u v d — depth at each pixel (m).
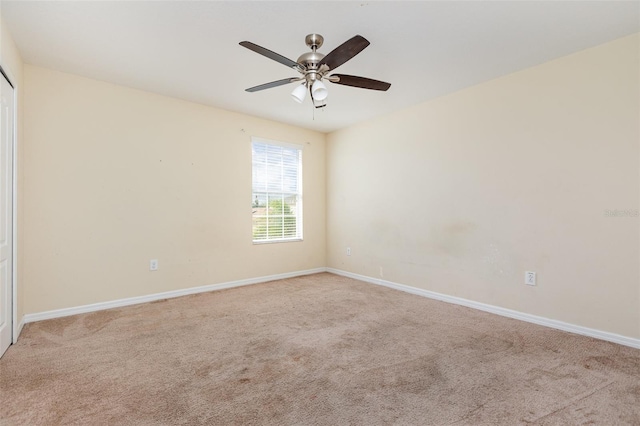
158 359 2.22
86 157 3.21
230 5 2.07
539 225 2.90
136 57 2.77
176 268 3.81
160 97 3.67
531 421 1.57
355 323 2.94
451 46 2.57
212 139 4.08
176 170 3.80
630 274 2.43
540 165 2.89
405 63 2.86
